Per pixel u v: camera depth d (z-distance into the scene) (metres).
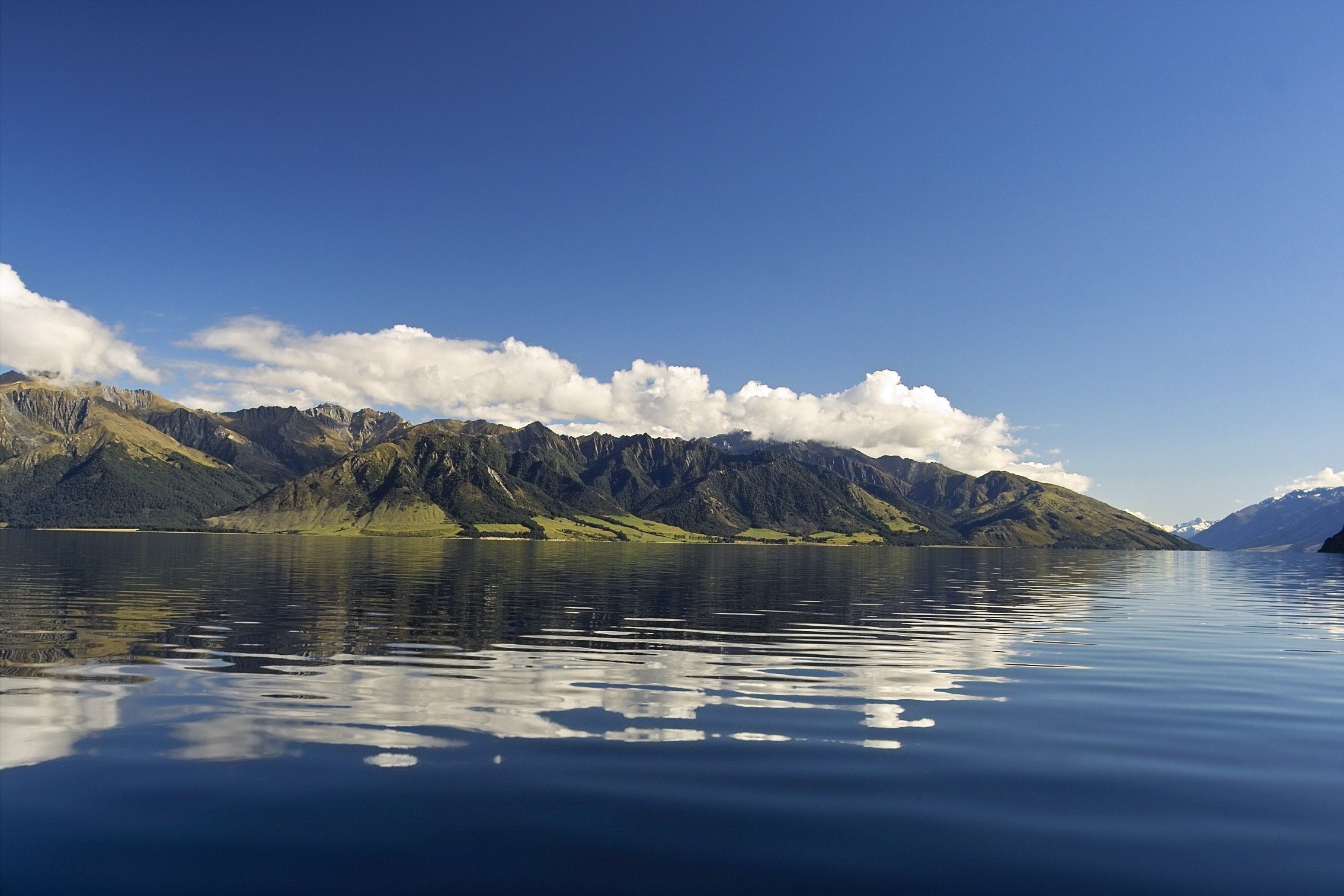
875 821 12.63
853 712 19.81
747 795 13.65
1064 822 12.73
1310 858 11.45
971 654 30.02
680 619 41.44
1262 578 107.69
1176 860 11.35
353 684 22.11
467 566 100.88
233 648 28.19
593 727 17.94
